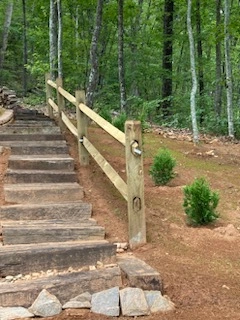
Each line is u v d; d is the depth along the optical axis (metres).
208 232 5.06
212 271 4.17
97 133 9.65
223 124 12.38
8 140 7.53
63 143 7.38
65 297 3.62
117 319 3.44
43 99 16.50
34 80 23.19
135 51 16.62
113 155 7.96
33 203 5.46
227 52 11.24
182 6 15.76
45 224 4.83
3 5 23.98
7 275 3.86
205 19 16.09
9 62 25.09
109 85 15.80
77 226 4.74
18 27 24.75
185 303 3.66
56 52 15.51
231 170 8.00
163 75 15.82
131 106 14.96
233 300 3.71
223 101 18.22
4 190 5.54
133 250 4.57
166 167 6.62
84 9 15.98
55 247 4.11
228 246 4.77
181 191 6.40
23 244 4.38
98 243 4.29
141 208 4.63
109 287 3.75
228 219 5.59
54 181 6.05
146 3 21.98
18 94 20.02
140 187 4.62
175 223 5.31
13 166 6.31
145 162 7.84
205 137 11.05
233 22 10.95
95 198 5.80
